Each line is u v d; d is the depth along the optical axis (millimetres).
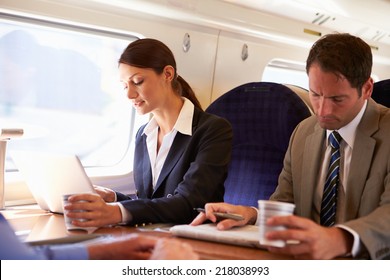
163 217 1701
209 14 2494
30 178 1891
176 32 2494
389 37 3377
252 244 1334
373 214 1332
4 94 2150
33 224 1676
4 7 1966
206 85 2674
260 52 2859
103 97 2424
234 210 1595
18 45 2148
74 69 2316
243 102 2320
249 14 2656
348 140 1618
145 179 2080
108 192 2049
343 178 1627
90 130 2410
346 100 1467
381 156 1536
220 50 2693
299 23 2893
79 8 2154
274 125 2205
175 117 2037
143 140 2164
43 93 2246
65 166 1723
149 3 2271
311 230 1148
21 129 1911
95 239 1354
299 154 1780
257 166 2240
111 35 2334
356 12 2990
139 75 1883
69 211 1570
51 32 2225
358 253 1250
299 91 2543
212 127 1967
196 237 1427
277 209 1155
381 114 1633
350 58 1437
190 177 1840
